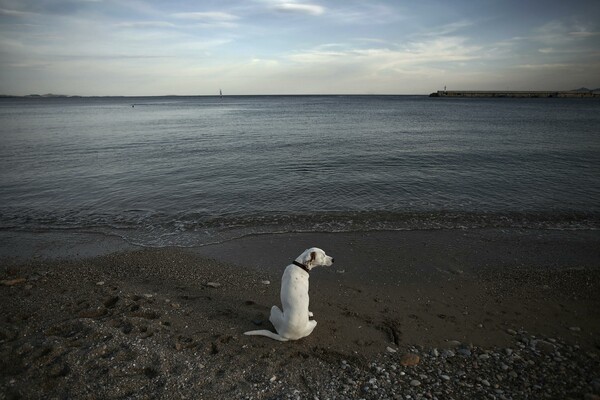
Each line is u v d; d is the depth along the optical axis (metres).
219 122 19.69
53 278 3.14
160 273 3.29
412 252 3.74
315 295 2.91
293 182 6.26
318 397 1.79
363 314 2.65
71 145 10.42
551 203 5.25
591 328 2.52
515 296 2.95
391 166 7.45
